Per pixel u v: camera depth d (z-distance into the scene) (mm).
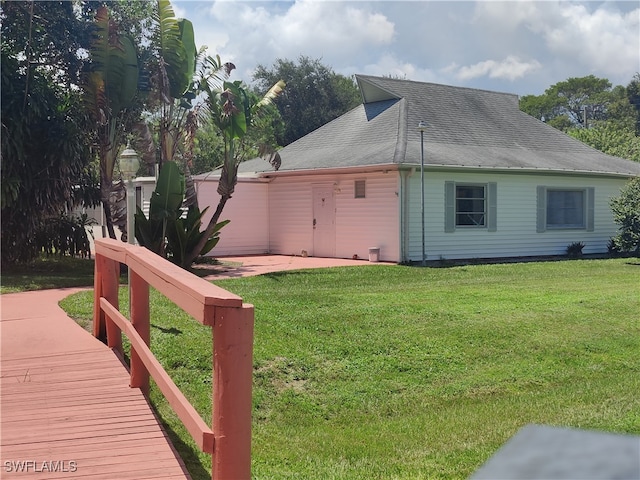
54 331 6953
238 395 2654
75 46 14930
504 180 16844
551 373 6602
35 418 4387
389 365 6539
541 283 11484
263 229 18719
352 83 47375
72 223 14961
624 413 5273
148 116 18531
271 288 10789
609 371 6758
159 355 6238
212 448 2717
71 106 14062
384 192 15438
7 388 5023
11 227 13414
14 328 7121
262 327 7430
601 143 34531
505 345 7254
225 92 13039
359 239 16156
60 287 10797
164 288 3414
